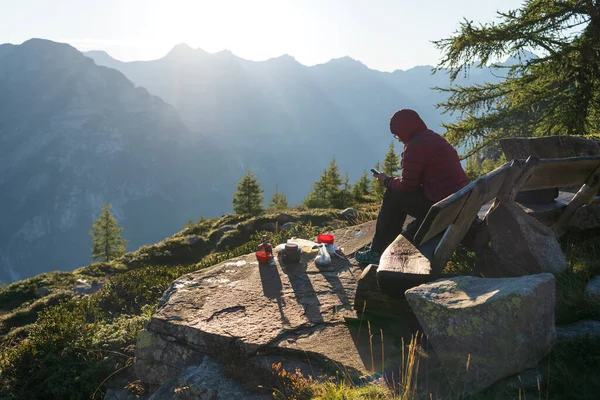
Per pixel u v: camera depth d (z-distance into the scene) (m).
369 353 3.56
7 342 9.88
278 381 3.48
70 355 6.02
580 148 5.27
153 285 9.95
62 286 17.00
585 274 3.89
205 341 4.17
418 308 3.05
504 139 5.92
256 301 4.72
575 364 2.80
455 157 4.31
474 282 3.12
